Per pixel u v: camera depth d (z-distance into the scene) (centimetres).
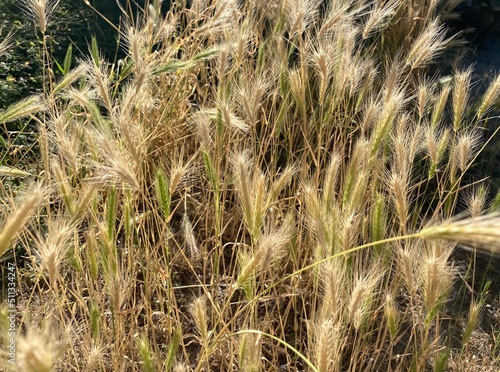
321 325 78
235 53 123
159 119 128
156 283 110
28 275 114
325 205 95
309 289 118
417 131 106
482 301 114
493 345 121
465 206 159
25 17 173
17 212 60
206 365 108
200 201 138
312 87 154
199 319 83
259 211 85
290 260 120
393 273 126
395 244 103
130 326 105
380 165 114
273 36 134
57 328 90
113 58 177
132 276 105
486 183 162
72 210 88
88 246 91
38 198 61
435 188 160
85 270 112
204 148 97
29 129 142
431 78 188
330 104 120
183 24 156
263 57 129
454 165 107
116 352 95
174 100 135
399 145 101
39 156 135
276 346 102
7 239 60
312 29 170
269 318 108
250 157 137
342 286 84
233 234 132
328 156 142
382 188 124
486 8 252
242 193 84
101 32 180
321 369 73
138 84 100
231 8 128
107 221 89
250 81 129
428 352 104
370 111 112
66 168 115
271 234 81
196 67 144
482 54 249
